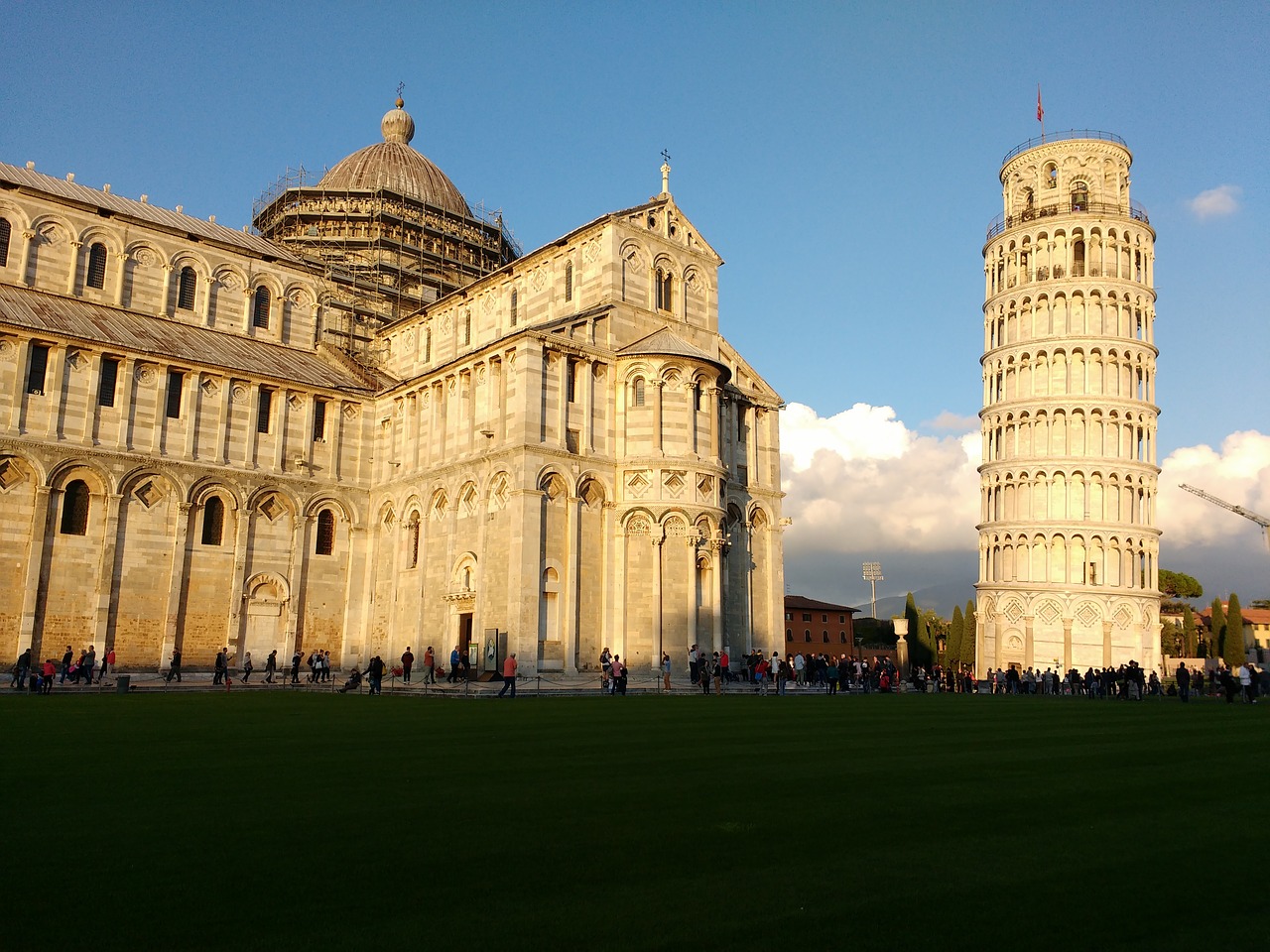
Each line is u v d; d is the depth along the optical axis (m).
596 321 62.59
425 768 18.52
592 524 60.22
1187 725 31.58
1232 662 122.25
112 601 58.38
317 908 9.60
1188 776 18.66
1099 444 100.94
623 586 60.16
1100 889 10.69
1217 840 12.99
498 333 72.25
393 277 86.50
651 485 60.78
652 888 10.47
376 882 10.51
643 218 67.06
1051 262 105.81
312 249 85.50
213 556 62.88
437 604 62.28
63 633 56.62
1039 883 10.88
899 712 36.03
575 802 14.95
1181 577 176.00
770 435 71.50
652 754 21.00
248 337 74.75
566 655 57.31
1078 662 96.38
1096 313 103.19
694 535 60.66
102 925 9.05
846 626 135.50
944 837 12.95
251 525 64.44
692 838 12.65
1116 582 98.50
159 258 71.50
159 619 60.12
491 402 60.72
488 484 59.09
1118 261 104.56
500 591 57.19
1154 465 102.00
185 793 15.38
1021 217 109.75
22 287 65.19
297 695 43.19
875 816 14.21
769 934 9.13
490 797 15.30
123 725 26.62
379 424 70.94
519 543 56.00
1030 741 25.14
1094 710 39.91
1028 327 105.31
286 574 65.75
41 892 10.02
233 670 62.25
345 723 28.05
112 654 55.91
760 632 68.38
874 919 9.59
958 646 127.38
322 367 74.06
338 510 68.81
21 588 55.38
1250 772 19.48
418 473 65.31
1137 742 25.33
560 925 9.26
